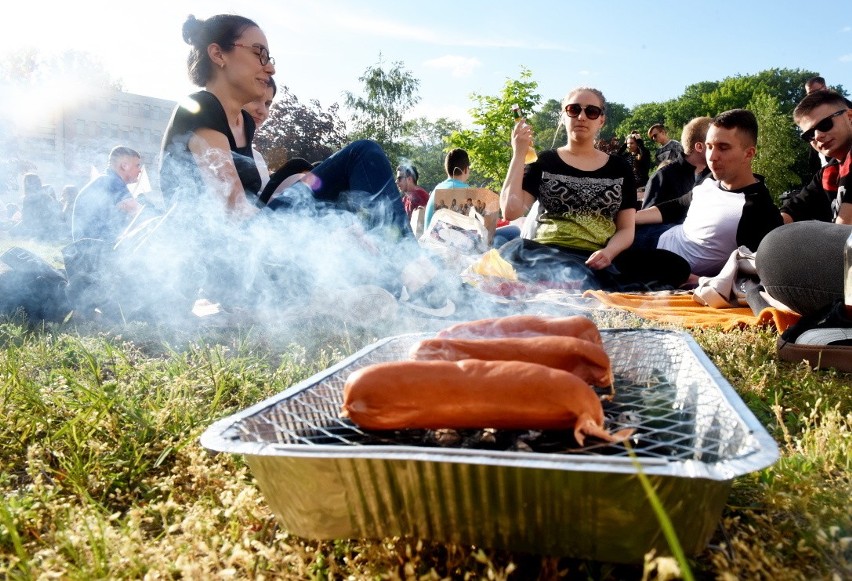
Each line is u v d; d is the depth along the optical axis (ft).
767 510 4.42
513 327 5.43
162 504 4.55
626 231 15.12
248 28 10.31
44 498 4.94
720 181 15.56
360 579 3.80
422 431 4.39
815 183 15.58
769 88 218.79
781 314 9.95
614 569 3.95
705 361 5.14
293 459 3.45
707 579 3.82
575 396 3.89
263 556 4.01
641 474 2.51
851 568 3.59
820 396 6.90
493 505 3.35
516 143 15.19
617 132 237.86
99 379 7.86
